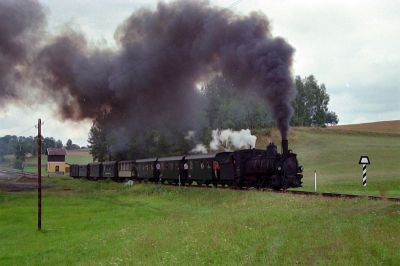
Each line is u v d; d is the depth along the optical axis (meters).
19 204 36.09
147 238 17.52
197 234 16.83
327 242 13.09
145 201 35.41
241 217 19.50
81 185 59.62
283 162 29.05
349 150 73.25
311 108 127.12
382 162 60.19
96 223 24.97
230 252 13.36
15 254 18.38
